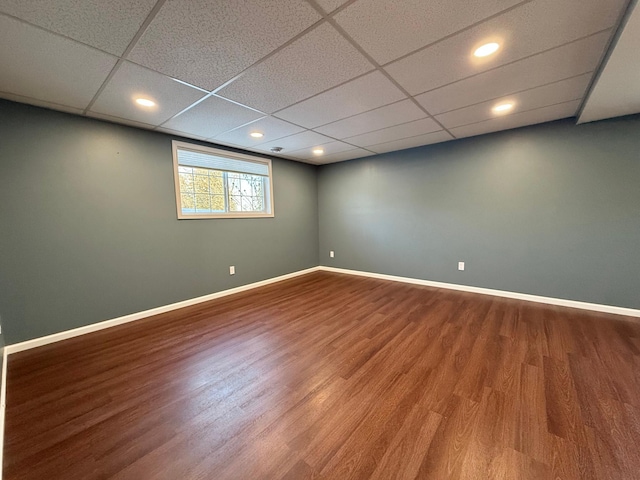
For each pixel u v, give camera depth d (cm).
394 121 287
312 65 175
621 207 275
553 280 317
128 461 125
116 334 263
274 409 157
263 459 125
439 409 154
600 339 230
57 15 125
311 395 169
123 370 200
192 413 155
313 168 536
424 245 416
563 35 149
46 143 240
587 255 296
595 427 138
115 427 145
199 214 355
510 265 345
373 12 129
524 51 164
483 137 348
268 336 253
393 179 439
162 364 207
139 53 158
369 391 172
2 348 197
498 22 138
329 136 339
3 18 125
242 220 409
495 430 139
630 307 278
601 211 285
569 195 300
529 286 333
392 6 126
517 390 168
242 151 406
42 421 150
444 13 131
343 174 505
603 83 195
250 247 422
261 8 125
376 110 254
